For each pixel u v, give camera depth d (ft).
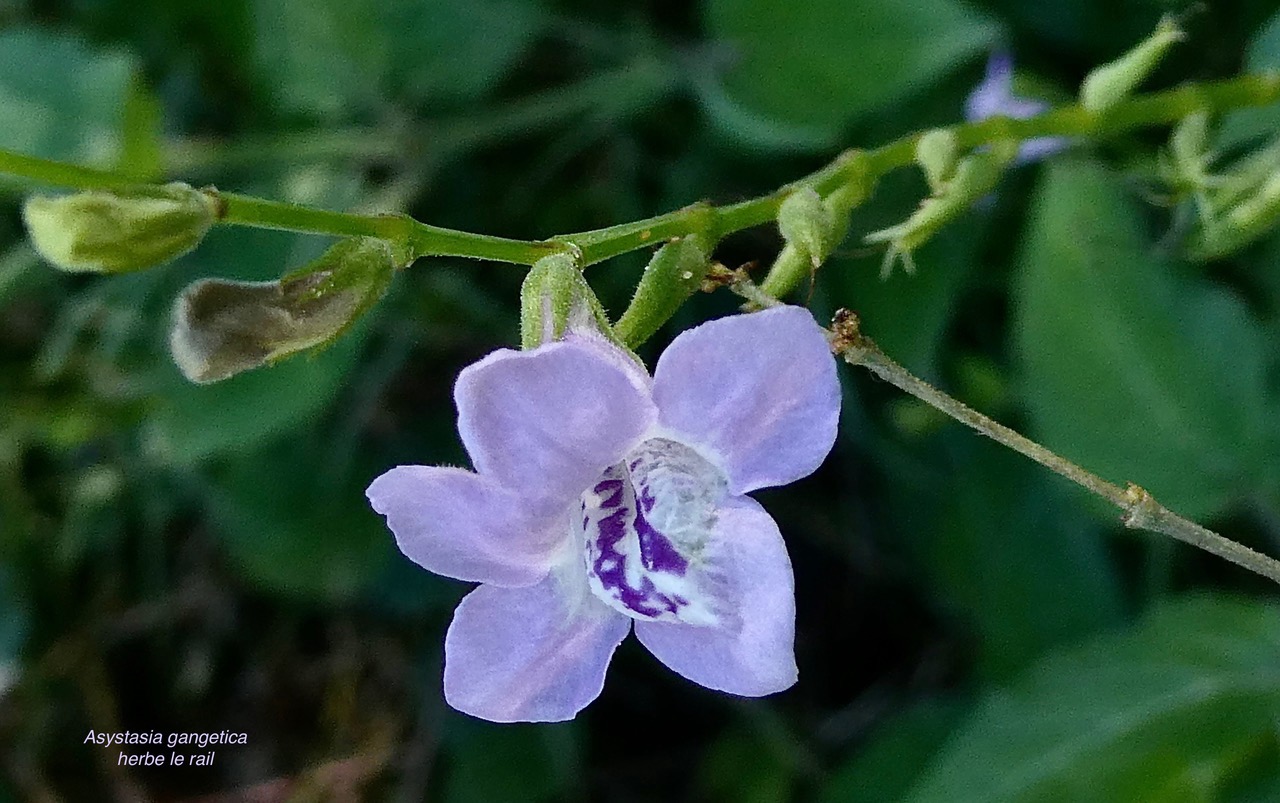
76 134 0.57
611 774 0.68
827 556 0.67
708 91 0.60
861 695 0.66
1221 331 0.52
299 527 0.65
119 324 0.64
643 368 0.33
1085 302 0.53
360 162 0.64
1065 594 0.57
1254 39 0.51
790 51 0.57
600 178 0.65
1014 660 0.58
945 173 0.41
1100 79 0.43
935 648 0.65
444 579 0.68
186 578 0.70
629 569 0.32
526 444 0.30
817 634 0.67
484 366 0.29
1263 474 0.52
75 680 0.71
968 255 0.56
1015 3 0.59
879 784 0.58
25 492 0.70
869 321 0.57
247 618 0.71
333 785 0.69
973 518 0.60
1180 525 0.35
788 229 0.37
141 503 0.69
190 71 0.67
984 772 0.50
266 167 0.64
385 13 0.63
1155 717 0.49
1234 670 0.49
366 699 0.70
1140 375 0.53
